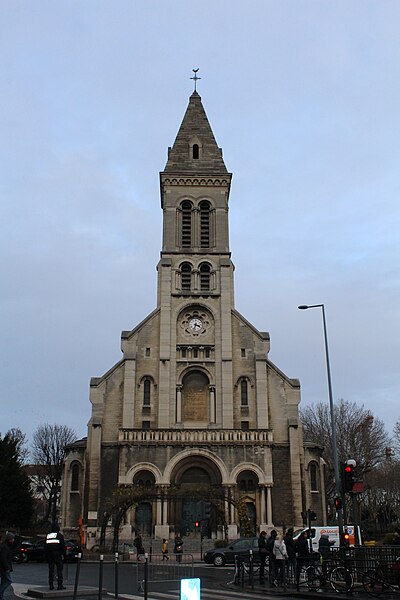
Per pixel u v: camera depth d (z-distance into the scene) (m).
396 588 25.91
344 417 84.38
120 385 63.44
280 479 60.44
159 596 25.91
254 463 59.72
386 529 86.56
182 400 63.97
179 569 32.50
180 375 64.25
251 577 31.00
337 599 25.19
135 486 54.81
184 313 66.88
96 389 62.91
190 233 70.62
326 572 28.92
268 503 58.56
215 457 59.59
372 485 83.75
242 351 65.50
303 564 31.64
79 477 62.62
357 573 27.39
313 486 63.28
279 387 64.12
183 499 54.78
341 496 37.00
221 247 69.69
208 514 53.12
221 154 74.25
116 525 52.81
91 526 57.47
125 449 59.47
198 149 74.38
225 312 66.56
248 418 63.09
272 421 62.91
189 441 59.94
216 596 26.08
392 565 26.28
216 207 71.44
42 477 97.88
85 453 62.19
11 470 71.12
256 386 63.88
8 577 22.56
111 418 62.12
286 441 61.97
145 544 56.31
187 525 59.12
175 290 67.50
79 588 27.14
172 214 70.88
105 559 50.34
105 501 58.56
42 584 30.50
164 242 69.56
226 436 60.34
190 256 69.12
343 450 79.88
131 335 65.25
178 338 65.69
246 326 66.44
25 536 78.94
